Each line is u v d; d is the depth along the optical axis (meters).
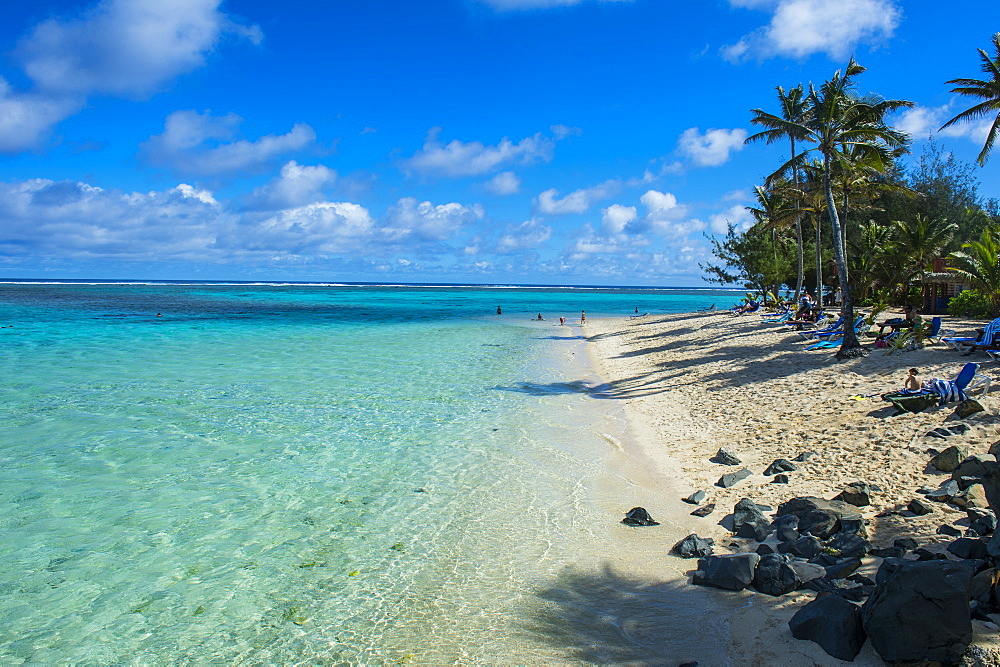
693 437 14.22
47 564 8.36
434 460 12.95
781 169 28.38
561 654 6.20
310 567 8.29
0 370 23.62
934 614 5.12
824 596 6.12
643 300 128.12
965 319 29.84
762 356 23.70
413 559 8.48
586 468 12.38
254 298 100.25
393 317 60.59
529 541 9.01
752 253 52.50
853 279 45.50
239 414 16.91
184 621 7.01
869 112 21.70
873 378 16.94
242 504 10.53
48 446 13.70
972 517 7.98
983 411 11.75
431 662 6.14
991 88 23.45
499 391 20.67
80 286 152.38
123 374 23.20
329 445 14.05
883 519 8.54
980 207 52.31
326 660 6.24
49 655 6.38
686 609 6.93
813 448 12.15
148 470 12.22
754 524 8.73
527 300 116.75
